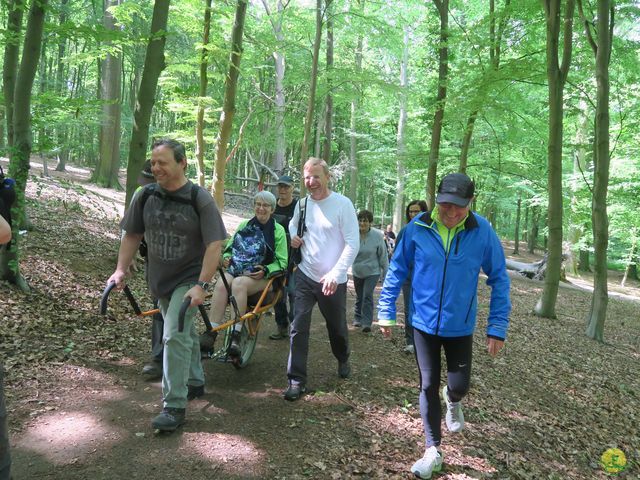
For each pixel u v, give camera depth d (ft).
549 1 30.27
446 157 46.52
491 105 34.65
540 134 38.22
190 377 12.30
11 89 21.81
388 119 76.43
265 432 10.95
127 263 10.87
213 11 29.32
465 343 10.41
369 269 20.93
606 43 28.43
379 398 13.82
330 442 10.84
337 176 72.49
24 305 16.87
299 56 54.13
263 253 14.48
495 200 71.87
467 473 10.71
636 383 22.44
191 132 39.17
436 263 10.09
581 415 16.99
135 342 16.34
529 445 13.37
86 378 12.87
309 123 41.65
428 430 10.36
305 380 13.19
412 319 10.53
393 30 43.75
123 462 9.27
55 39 19.26
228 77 31.19
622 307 48.47
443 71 38.63
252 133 61.41
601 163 29.22
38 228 27.55
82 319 17.28
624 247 96.37
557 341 26.63
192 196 10.27
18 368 12.65
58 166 75.10
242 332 14.55
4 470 6.69
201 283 10.02
